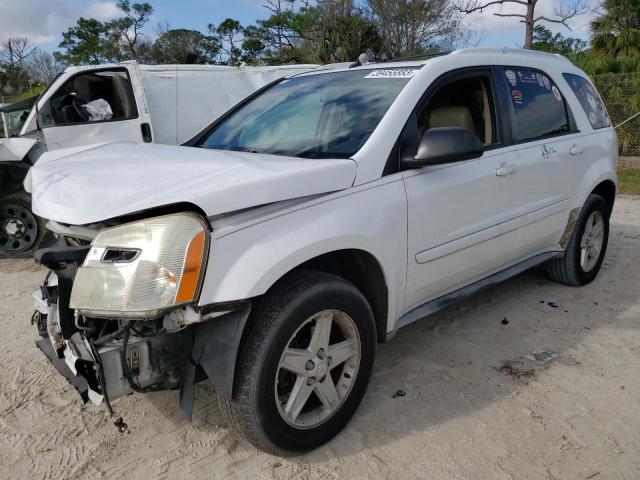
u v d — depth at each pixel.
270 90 3.98
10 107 8.09
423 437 2.70
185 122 7.66
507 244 3.62
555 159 3.89
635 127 13.35
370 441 2.68
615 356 3.45
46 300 2.73
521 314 4.09
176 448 2.68
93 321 2.29
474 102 3.48
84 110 6.88
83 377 2.30
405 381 3.20
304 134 3.16
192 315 2.14
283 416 2.43
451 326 3.90
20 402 3.10
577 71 4.62
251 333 2.32
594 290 4.56
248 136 3.47
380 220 2.69
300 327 2.40
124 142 3.43
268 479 2.44
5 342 3.88
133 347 2.23
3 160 5.69
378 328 2.94
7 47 45.84
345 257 2.77
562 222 4.14
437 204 3.00
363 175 2.69
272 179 2.35
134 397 3.11
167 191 2.24
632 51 14.80
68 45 47.69
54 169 2.79
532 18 14.01
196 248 2.12
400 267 2.86
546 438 2.67
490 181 3.34
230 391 2.24
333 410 2.64
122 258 2.13
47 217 2.40
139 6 46.94
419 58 3.42
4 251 6.04
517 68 3.84
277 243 2.31
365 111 3.05
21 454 2.66
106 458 2.62
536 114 3.89
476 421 2.81
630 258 5.44
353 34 20.97
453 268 3.24
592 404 2.94
